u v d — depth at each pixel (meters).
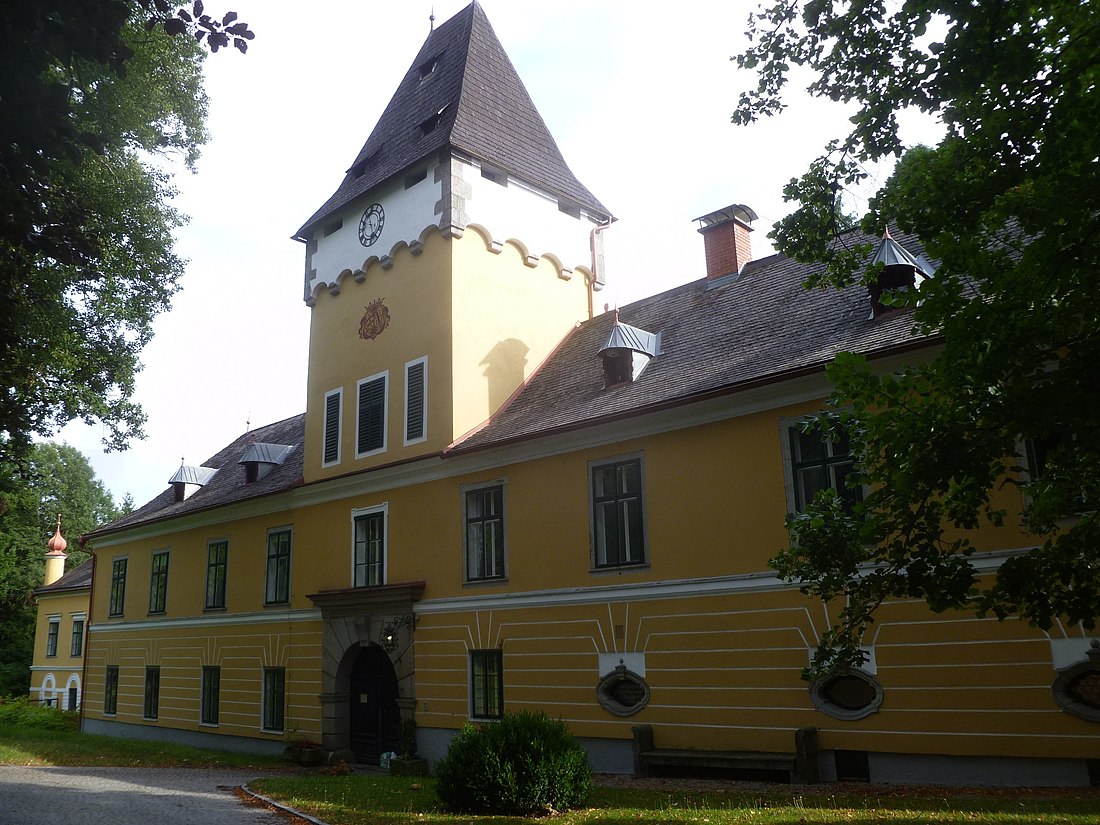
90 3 7.05
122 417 21.78
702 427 14.50
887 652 12.02
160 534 27.70
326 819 11.05
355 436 20.83
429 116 21.67
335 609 20.05
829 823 8.81
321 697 20.11
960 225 6.65
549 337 21.19
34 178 7.84
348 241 22.27
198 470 29.05
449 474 18.27
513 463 17.16
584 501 15.84
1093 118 5.64
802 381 13.24
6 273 8.55
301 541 21.75
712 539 14.03
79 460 60.78
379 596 18.81
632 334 17.34
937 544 11.56
